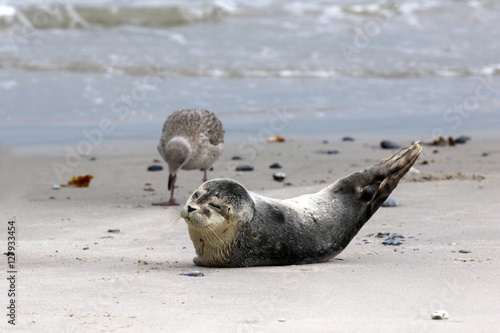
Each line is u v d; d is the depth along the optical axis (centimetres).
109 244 2038
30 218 2436
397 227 2200
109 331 1126
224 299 1346
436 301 1320
